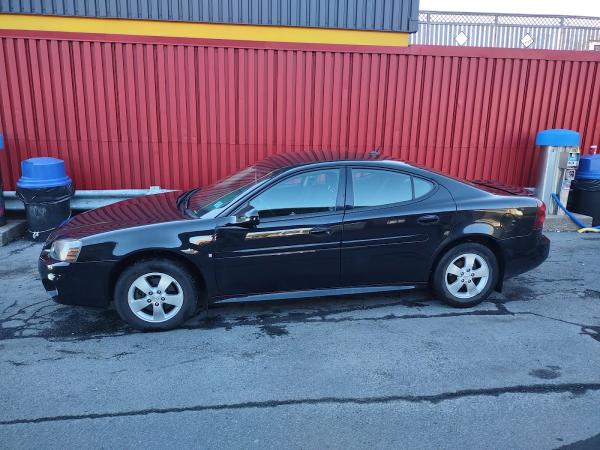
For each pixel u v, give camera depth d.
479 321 4.53
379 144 8.25
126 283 4.15
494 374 3.63
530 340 4.16
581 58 8.27
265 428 3.03
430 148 8.36
